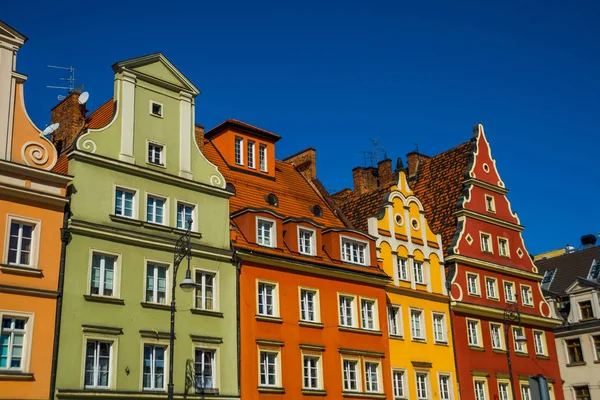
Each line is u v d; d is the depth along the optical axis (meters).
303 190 46.59
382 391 39.84
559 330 56.97
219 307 34.31
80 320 29.39
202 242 34.84
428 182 54.66
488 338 47.50
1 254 27.91
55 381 27.92
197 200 35.44
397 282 43.59
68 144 38.38
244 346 34.62
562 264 66.06
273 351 35.72
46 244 29.28
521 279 52.28
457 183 51.94
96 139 32.47
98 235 30.95
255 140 44.59
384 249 43.78
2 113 29.22
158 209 33.94
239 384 33.81
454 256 47.28
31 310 28.09
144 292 31.89
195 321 33.25
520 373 48.81
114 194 32.22
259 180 43.44
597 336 54.94
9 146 29.16
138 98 34.75
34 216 29.22
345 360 38.81
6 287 27.56
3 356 27.12
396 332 42.44
